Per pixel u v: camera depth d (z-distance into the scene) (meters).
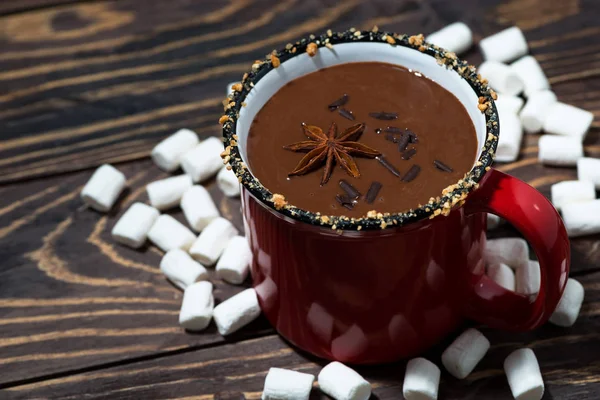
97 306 0.51
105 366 0.49
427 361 0.47
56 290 0.52
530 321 0.46
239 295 0.49
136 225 0.52
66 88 0.59
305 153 0.45
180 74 0.59
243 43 0.60
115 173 0.54
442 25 0.60
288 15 0.61
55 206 0.54
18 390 0.49
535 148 0.55
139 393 0.48
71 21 0.62
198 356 0.49
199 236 0.52
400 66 0.48
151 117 0.57
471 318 0.48
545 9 0.60
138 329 0.50
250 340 0.50
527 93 0.56
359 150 0.45
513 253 0.50
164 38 0.61
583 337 0.49
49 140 0.57
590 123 0.54
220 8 0.62
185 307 0.50
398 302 0.46
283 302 0.47
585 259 0.51
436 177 0.44
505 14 0.60
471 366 0.48
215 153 0.54
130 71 0.59
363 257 0.44
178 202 0.54
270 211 0.44
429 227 0.43
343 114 0.46
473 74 0.46
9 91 0.59
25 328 0.51
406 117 0.46
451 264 0.45
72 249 0.53
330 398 0.48
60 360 0.49
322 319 0.46
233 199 0.54
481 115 0.45
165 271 0.51
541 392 0.47
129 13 0.62
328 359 0.49
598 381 0.48
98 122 0.57
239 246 0.51
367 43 0.47
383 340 0.47
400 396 0.48
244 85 0.46
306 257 0.44
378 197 0.44
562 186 0.52
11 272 0.52
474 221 0.45
